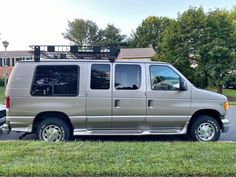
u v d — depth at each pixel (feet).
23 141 25.23
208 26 93.76
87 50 30.40
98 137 30.12
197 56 93.86
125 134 27.14
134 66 27.30
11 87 26.43
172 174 16.92
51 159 19.57
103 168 17.53
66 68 26.86
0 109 30.76
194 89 27.71
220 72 91.15
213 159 19.31
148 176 16.89
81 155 20.34
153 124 27.30
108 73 27.04
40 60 26.81
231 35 94.38
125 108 26.96
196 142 25.13
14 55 172.45
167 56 97.66
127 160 19.20
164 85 27.45
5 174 17.01
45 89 26.63
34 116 26.45
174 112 27.37
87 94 26.73
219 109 27.78
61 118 26.96
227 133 32.96
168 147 22.57
